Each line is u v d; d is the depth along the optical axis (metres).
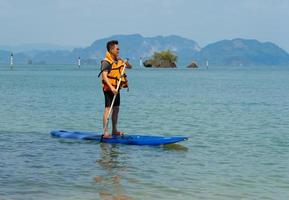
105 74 14.51
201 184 9.81
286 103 33.00
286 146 14.66
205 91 47.50
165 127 19.25
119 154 12.93
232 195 9.05
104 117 14.81
